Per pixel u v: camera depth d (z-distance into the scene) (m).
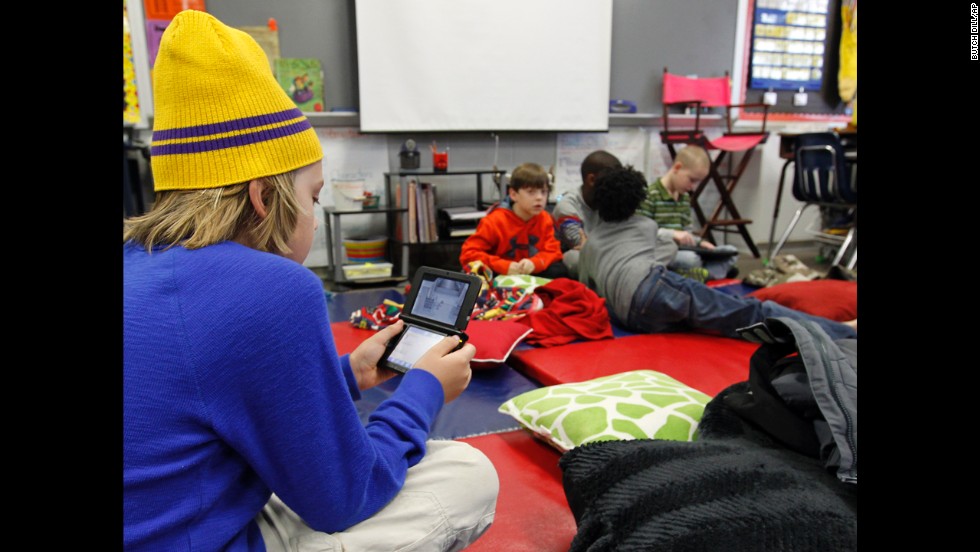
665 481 0.91
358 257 3.92
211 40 0.68
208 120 0.68
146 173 3.58
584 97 4.39
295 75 3.79
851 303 2.25
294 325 0.64
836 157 3.74
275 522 0.75
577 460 1.02
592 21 4.32
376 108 3.91
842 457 0.92
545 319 2.13
